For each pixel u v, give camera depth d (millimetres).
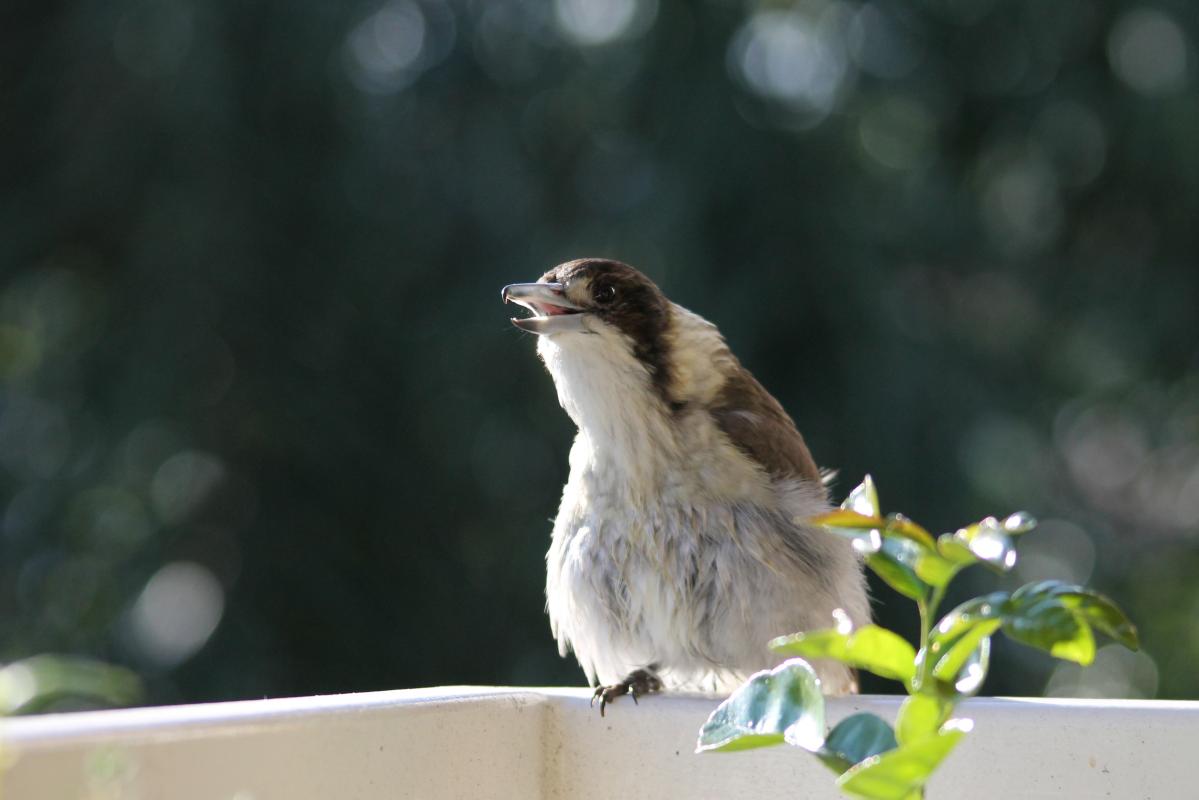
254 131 13469
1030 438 15758
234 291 13375
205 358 13594
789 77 15078
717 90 14453
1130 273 16406
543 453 14609
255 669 13727
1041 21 15773
